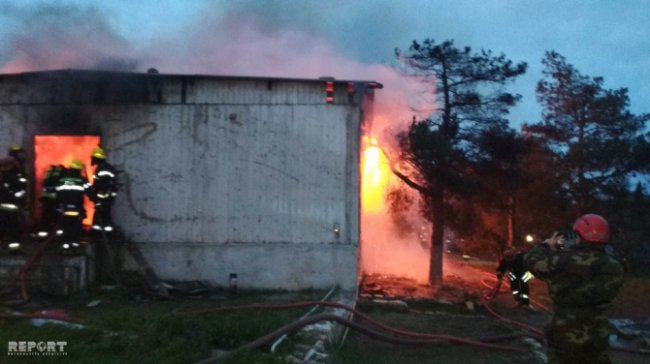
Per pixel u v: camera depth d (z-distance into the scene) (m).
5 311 9.50
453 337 9.43
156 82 12.58
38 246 11.41
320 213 12.43
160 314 8.43
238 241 12.48
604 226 5.07
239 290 12.25
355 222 12.41
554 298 5.10
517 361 8.70
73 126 12.63
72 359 6.76
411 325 10.93
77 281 11.18
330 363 7.43
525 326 10.52
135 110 12.63
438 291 15.76
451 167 16.53
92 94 12.66
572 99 25.58
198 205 12.54
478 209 18.06
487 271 22.02
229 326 7.78
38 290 10.93
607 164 24.80
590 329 4.93
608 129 25.56
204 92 12.59
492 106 17.06
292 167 12.49
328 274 12.32
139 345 7.06
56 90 12.66
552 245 5.39
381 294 14.07
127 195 12.56
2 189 11.44
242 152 12.54
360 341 9.60
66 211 11.25
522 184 17.53
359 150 12.48
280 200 12.48
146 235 12.51
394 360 8.55
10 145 12.66
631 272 23.61
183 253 12.43
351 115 12.48
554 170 25.12
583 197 25.11
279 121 12.53
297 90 12.54
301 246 12.38
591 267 4.95
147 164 12.61
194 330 7.57
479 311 12.85
